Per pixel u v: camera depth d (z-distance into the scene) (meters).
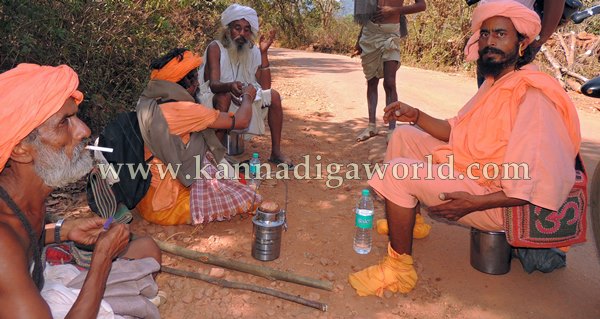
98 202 3.53
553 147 2.69
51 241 2.33
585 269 3.41
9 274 1.64
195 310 2.91
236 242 3.64
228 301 2.98
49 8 5.47
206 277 3.12
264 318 2.85
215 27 9.53
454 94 10.53
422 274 3.30
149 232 3.75
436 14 16.55
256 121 4.97
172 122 3.56
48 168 1.84
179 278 3.18
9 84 1.72
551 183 2.67
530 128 2.72
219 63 4.91
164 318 2.84
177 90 3.61
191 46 8.30
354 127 6.93
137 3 6.82
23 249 1.71
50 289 2.03
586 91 3.37
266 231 3.33
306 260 3.42
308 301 2.94
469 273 3.33
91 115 5.79
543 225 2.96
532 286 3.20
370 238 3.71
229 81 4.94
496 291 3.14
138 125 3.59
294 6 26.08
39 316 1.66
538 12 4.21
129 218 3.56
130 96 6.52
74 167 1.91
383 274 3.07
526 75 2.85
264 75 5.15
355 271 3.31
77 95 1.93
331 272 3.26
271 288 3.11
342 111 8.02
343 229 3.88
